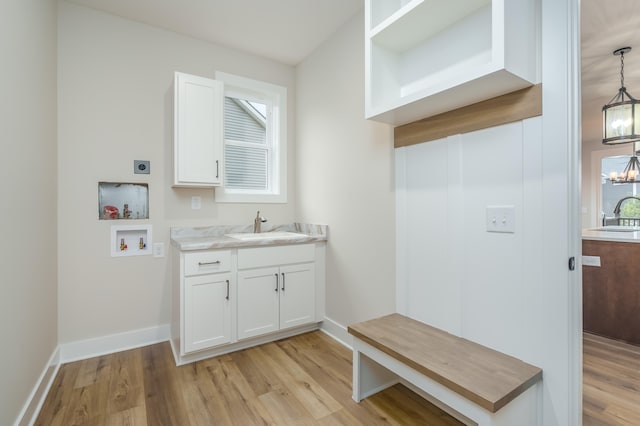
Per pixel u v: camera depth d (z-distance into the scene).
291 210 3.20
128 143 2.43
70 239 2.22
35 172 1.71
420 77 1.79
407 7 1.52
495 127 1.47
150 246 2.50
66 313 2.20
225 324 2.24
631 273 2.44
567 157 1.23
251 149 3.12
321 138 2.79
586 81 3.44
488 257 1.50
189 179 2.39
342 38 2.52
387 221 2.11
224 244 2.22
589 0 2.12
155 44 2.54
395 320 1.88
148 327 2.49
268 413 1.62
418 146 1.85
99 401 1.72
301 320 2.61
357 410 1.66
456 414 1.60
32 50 1.68
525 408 1.25
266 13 2.37
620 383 1.88
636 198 4.79
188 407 1.67
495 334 1.48
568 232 1.24
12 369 1.35
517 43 1.23
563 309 1.25
